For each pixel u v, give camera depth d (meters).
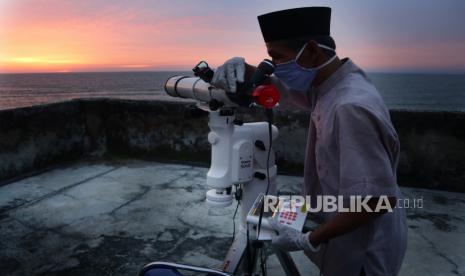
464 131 3.83
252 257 1.73
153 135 5.11
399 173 4.13
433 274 2.43
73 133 5.10
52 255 2.65
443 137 3.91
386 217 1.17
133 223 3.17
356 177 0.96
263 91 1.19
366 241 1.17
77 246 2.78
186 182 4.21
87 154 5.34
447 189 3.98
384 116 1.03
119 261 2.58
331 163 1.12
